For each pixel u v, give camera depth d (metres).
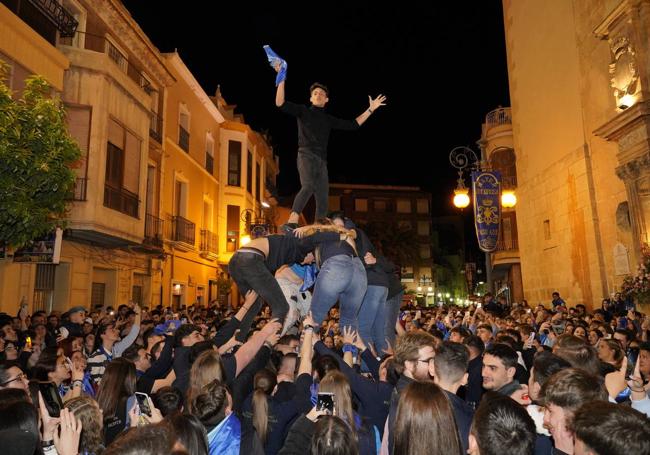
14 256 11.26
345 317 5.36
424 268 69.75
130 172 17.58
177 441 2.65
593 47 17.22
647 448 2.08
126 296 18.98
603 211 16.92
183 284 24.78
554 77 19.91
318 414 3.39
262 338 4.58
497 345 4.54
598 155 17.14
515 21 23.67
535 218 21.58
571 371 3.07
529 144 22.14
